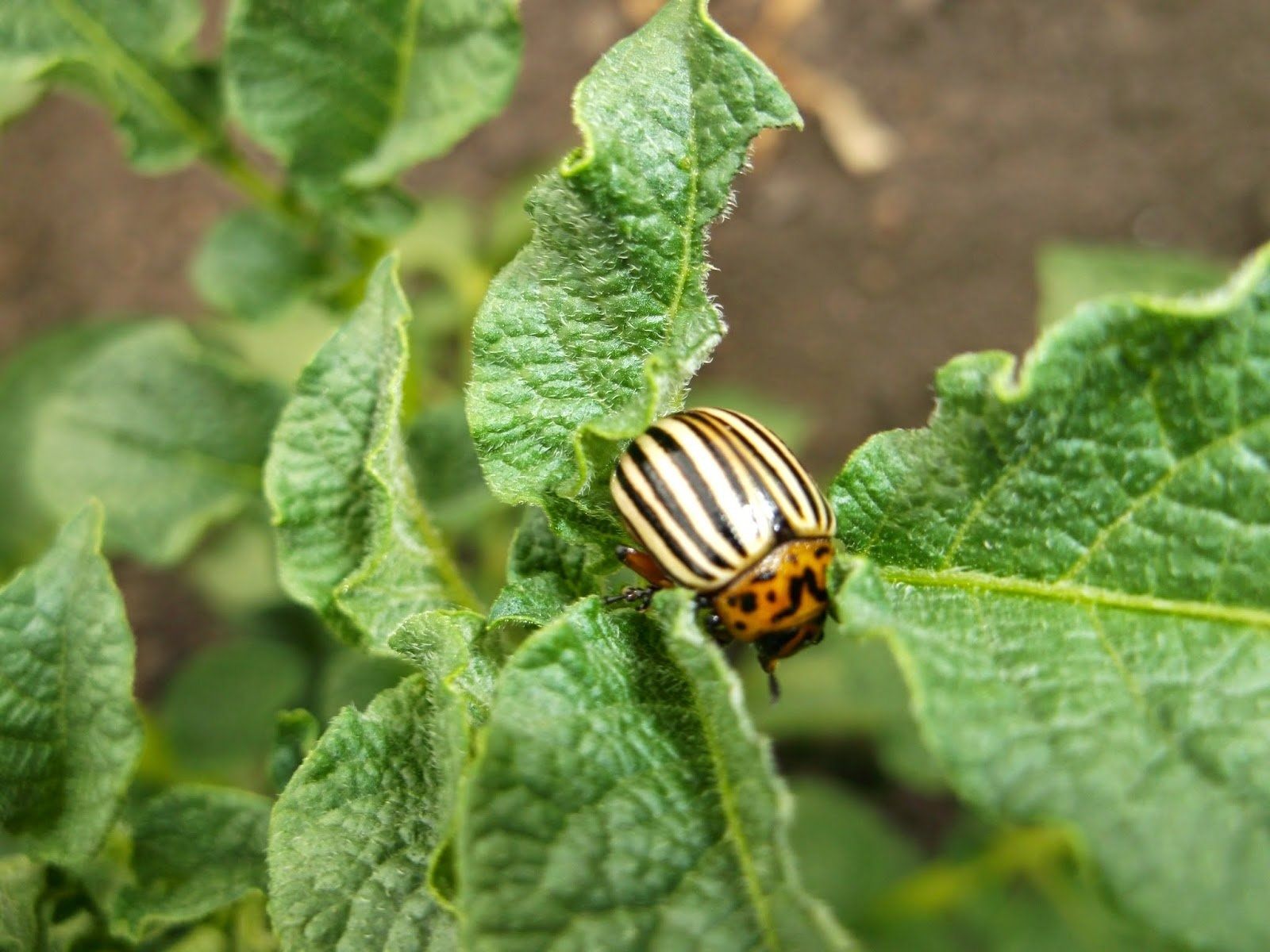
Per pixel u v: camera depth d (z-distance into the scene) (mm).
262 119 54
